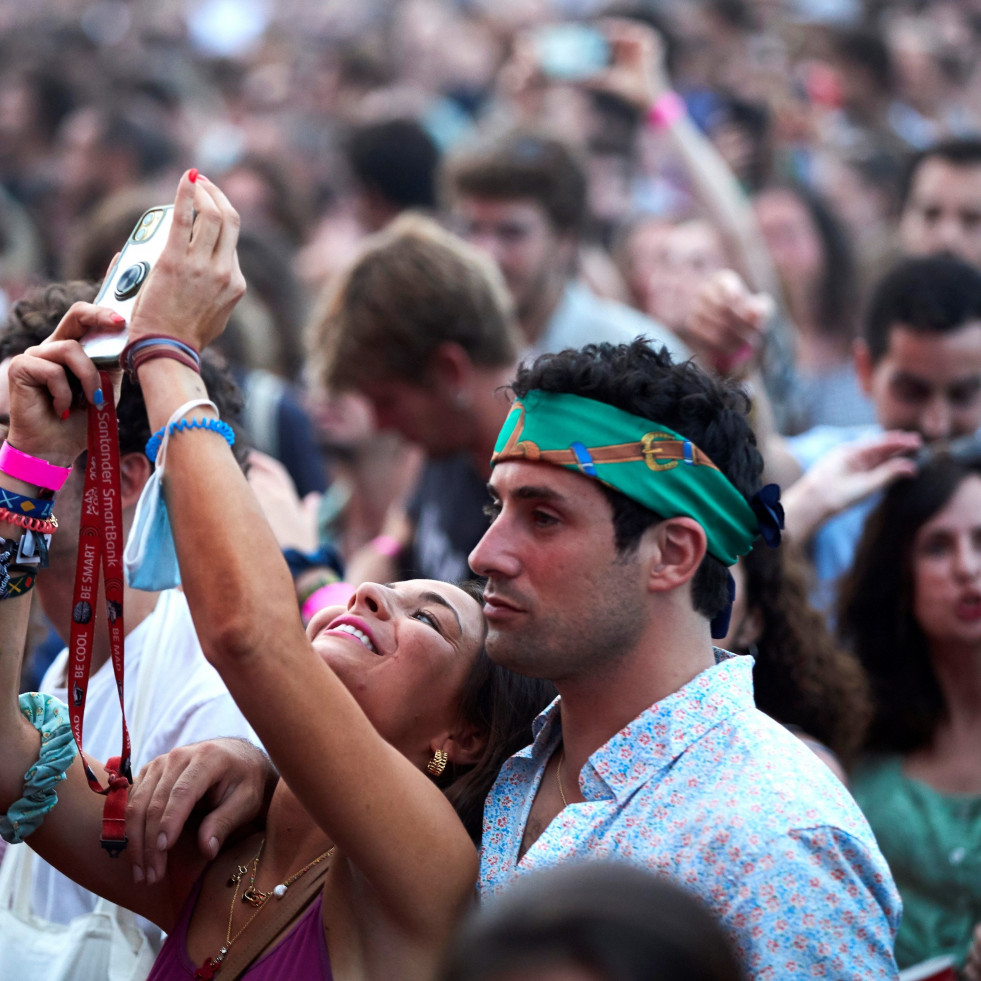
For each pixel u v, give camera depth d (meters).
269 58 46.94
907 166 19.77
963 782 11.07
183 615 9.02
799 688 10.59
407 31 46.59
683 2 39.12
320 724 6.36
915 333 13.27
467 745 7.83
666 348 6.82
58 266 25.52
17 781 7.45
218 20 51.41
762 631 10.62
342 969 6.99
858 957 5.95
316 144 36.28
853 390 18.69
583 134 29.31
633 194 29.50
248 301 17.12
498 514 7.06
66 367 6.86
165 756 7.73
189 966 7.43
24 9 55.69
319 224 30.36
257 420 15.10
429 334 12.88
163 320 6.60
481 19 47.03
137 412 8.63
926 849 10.79
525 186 16.14
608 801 6.49
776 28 37.16
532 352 16.42
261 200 27.73
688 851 6.13
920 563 11.20
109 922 8.19
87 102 36.44
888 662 11.44
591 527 6.39
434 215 21.55
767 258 19.91
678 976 4.03
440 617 7.75
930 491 11.21
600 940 4.04
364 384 13.31
